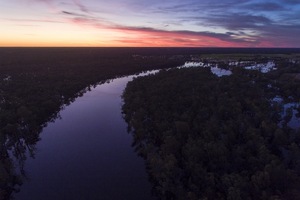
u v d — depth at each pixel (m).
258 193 49.22
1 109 91.44
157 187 53.88
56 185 58.94
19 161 69.00
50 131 88.38
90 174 62.88
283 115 104.19
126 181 60.22
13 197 55.03
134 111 97.94
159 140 74.50
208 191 49.44
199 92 117.06
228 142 66.75
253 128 72.50
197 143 63.19
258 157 58.88
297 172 57.34
